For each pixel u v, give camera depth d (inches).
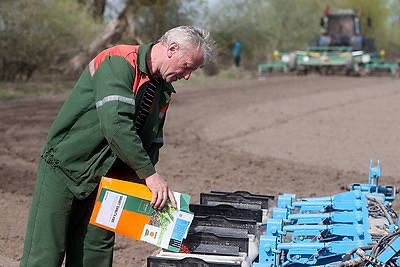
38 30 1204.5
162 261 187.6
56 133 191.3
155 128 198.8
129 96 181.3
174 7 1454.2
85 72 191.5
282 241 223.9
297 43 2311.8
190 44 182.4
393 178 439.5
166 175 450.0
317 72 1605.6
